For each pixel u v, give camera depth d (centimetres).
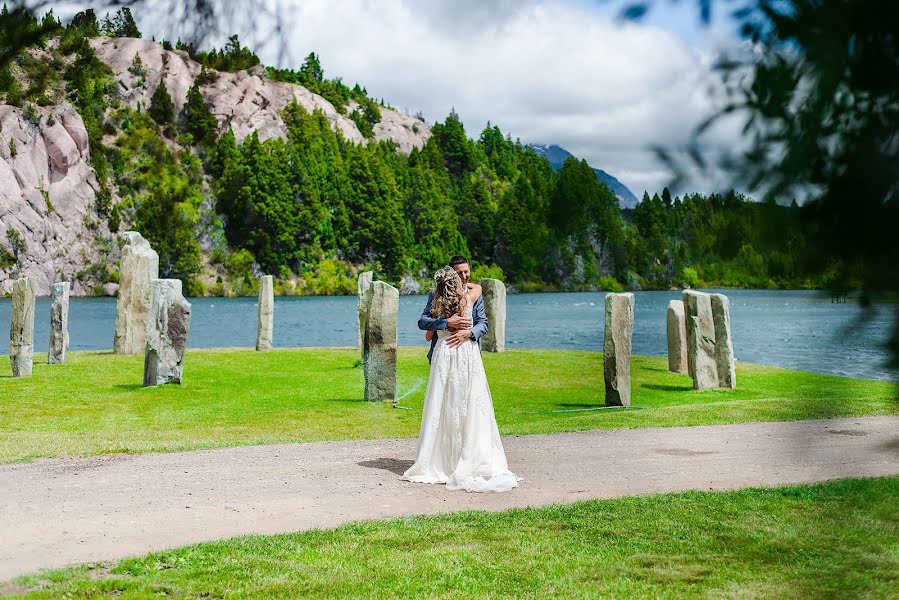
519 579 587
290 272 15425
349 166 16512
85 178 14475
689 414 1417
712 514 751
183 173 15362
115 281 14350
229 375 2062
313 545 666
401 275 16138
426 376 2108
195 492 851
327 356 2531
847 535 613
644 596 548
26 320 1972
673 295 10838
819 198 125
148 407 1559
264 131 16425
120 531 707
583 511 768
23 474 940
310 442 1175
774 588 551
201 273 14825
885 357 122
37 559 628
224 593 560
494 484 861
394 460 1030
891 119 124
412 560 630
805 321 6078
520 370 2270
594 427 1295
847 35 124
